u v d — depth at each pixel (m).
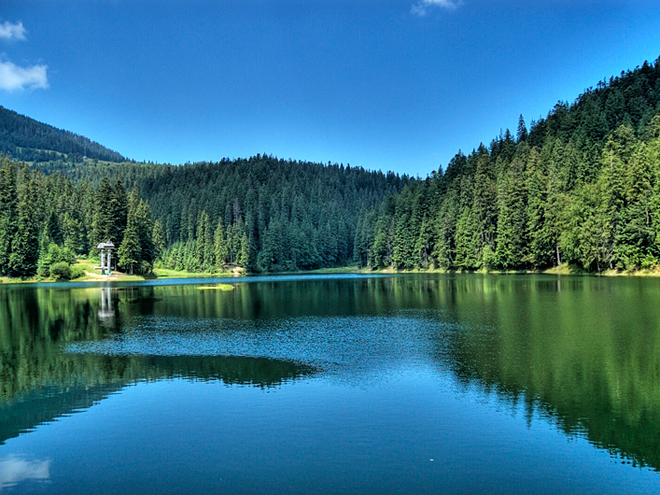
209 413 15.52
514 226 88.94
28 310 43.91
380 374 19.81
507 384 18.02
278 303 48.47
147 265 112.94
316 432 13.82
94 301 52.41
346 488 10.74
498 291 53.06
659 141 70.69
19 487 11.03
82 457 12.53
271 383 18.80
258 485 10.91
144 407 16.22
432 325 31.77
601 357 21.30
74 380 19.73
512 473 11.41
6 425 14.83
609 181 70.50
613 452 12.47
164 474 11.54
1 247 95.00
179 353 24.47
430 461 12.02
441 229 109.12
